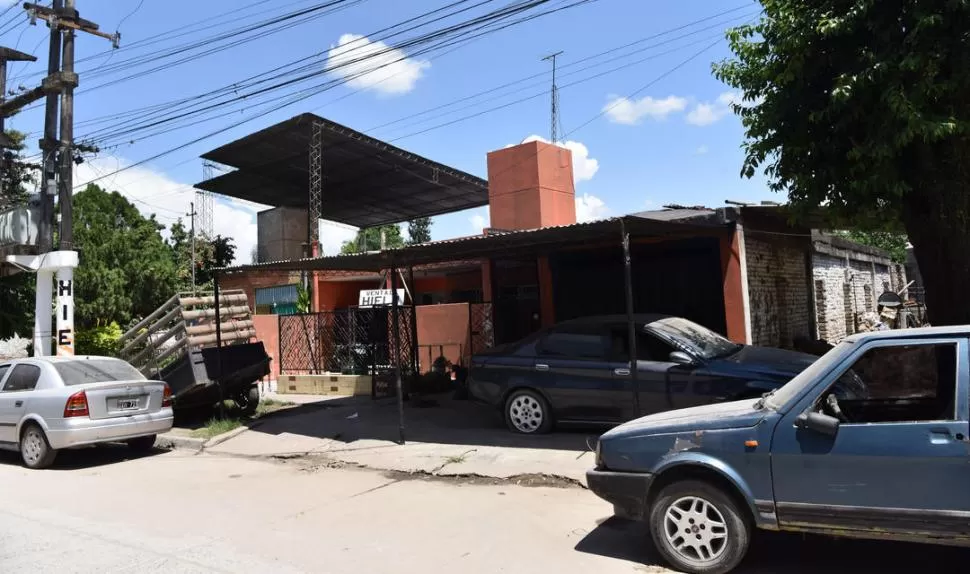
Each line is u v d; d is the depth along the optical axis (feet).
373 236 171.01
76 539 18.22
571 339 28.04
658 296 37.47
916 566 14.08
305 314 52.06
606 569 14.70
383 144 71.77
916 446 12.16
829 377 13.30
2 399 30.89
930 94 20.42
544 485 22.20
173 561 16.12
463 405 37.68
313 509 20.77
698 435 14.25
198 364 35.24
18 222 45.03
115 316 71.92
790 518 13.17
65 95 43.80
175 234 112.27
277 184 87.81
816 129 23.80
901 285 77.97
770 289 38.01
